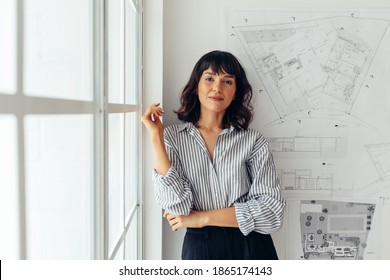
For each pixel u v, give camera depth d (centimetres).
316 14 153
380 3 154
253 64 153
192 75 138
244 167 136
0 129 36
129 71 120
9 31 39
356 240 160
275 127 155
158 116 129
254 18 152
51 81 51
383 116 157
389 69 155
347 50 154
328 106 156
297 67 154
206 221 128
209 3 151
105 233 73
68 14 57
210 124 137
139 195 140
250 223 125
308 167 157
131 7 123
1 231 38
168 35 151
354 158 157
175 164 132
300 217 158
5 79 39
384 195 158
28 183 43
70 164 58
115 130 93
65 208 56
